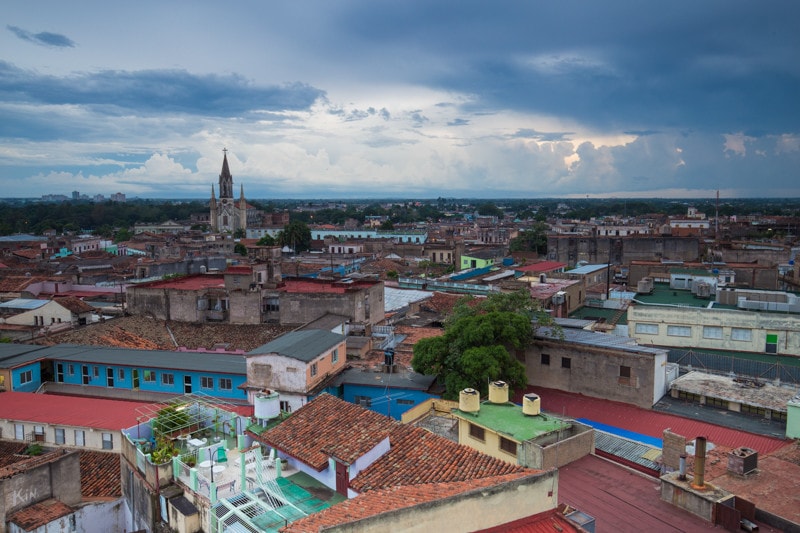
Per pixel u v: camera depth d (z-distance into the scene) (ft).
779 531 69.26
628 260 411.13
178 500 77.20
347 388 136.46
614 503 76.95
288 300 192.13
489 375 121.90
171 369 144.15
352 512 56.85
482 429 92.07
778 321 157.69
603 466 87.86
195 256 407.03
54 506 87.04
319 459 76.07
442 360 133.39
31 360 149.48
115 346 173.37
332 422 84.28
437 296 239.71
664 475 79.77
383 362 152.25
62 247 510.58
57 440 114.93
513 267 315.37
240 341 180.24
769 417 115.44
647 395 123.24
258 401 91.09
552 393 135.44
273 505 71.77
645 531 70.28
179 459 81.05
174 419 94.63
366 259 440.45
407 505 55.01
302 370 123.95
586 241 424.87
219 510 70.64
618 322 194.49
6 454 114.11
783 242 414.00
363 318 192.75
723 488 77.87
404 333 186.29
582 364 132.36
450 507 56.08
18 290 256.11
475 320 135.23
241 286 209.67
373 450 76.02
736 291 196.54
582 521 64.59
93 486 102.89
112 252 524.11
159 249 465.06
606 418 120.88
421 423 117.19
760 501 74.54
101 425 112.88
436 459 76.23
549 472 63.67
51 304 209.97
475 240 617.62
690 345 166.71
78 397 142.20
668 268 273.13
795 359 152.87
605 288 257.75
